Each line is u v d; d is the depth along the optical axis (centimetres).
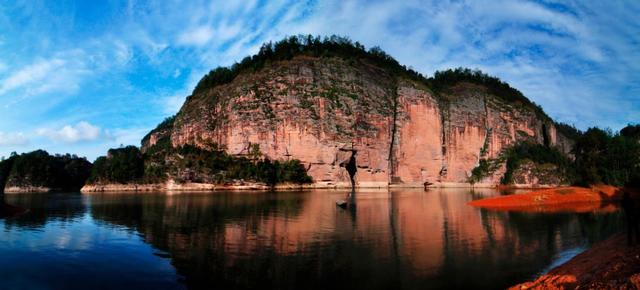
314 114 12900
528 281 1739
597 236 2811
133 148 17412
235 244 2538
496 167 15112
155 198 7400
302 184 12225
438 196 7912
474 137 15612
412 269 1939
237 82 14150
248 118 12875
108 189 11950
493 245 2494
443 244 2528
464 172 15188
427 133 14688
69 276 1861
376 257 2172
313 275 1847
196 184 11450
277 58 14375
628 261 1454
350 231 3055
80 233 2961
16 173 13438
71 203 6078
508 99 17125
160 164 12319
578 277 1548
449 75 18412
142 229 3169
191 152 12644
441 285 1703
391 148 14138
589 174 7312
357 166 13225
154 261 2100
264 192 9888
